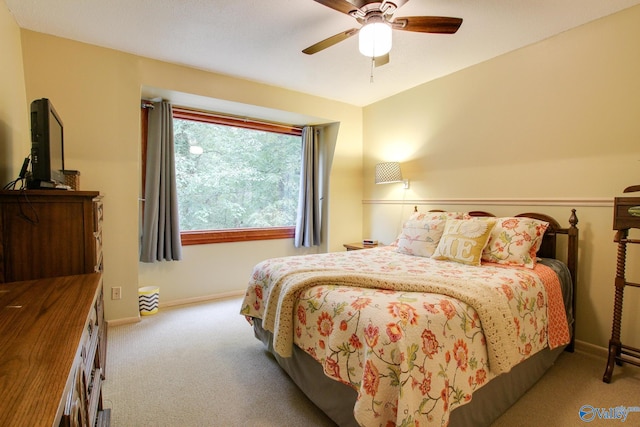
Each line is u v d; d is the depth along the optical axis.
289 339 1.75
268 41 2.51
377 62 2.18
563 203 2.43
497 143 2.81
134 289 2.86
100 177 2.67
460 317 1.40
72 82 2.53
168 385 1.93
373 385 1.19
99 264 2.03
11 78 2.10
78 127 2.56
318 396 1.65
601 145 2.24
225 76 3.16
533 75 2.56
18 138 2.21
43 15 2.17
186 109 3.43
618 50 2.14
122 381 1.96
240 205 3.86
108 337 2.57
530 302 1.80
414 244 2.70
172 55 2.76
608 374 1.96
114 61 2.67
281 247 4.13
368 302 1.42
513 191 2.72
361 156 4.30
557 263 2.31
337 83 3.41
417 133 3.51
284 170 4.20
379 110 3.99
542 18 2.19
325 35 2.42
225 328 2.80
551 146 2.48
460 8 2.06
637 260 2.13
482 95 2.90
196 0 2.00
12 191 1.47
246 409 1.72
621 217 1.93
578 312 2.38
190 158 3.51
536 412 1.68
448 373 1.28
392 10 1.89
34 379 0.66
